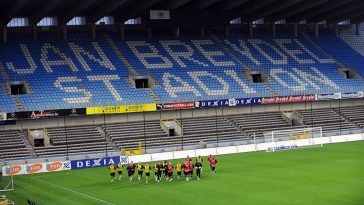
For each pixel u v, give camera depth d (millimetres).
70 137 70562
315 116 85188
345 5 93625
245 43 94562
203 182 48156
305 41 99062
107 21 89250
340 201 37500
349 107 89562
